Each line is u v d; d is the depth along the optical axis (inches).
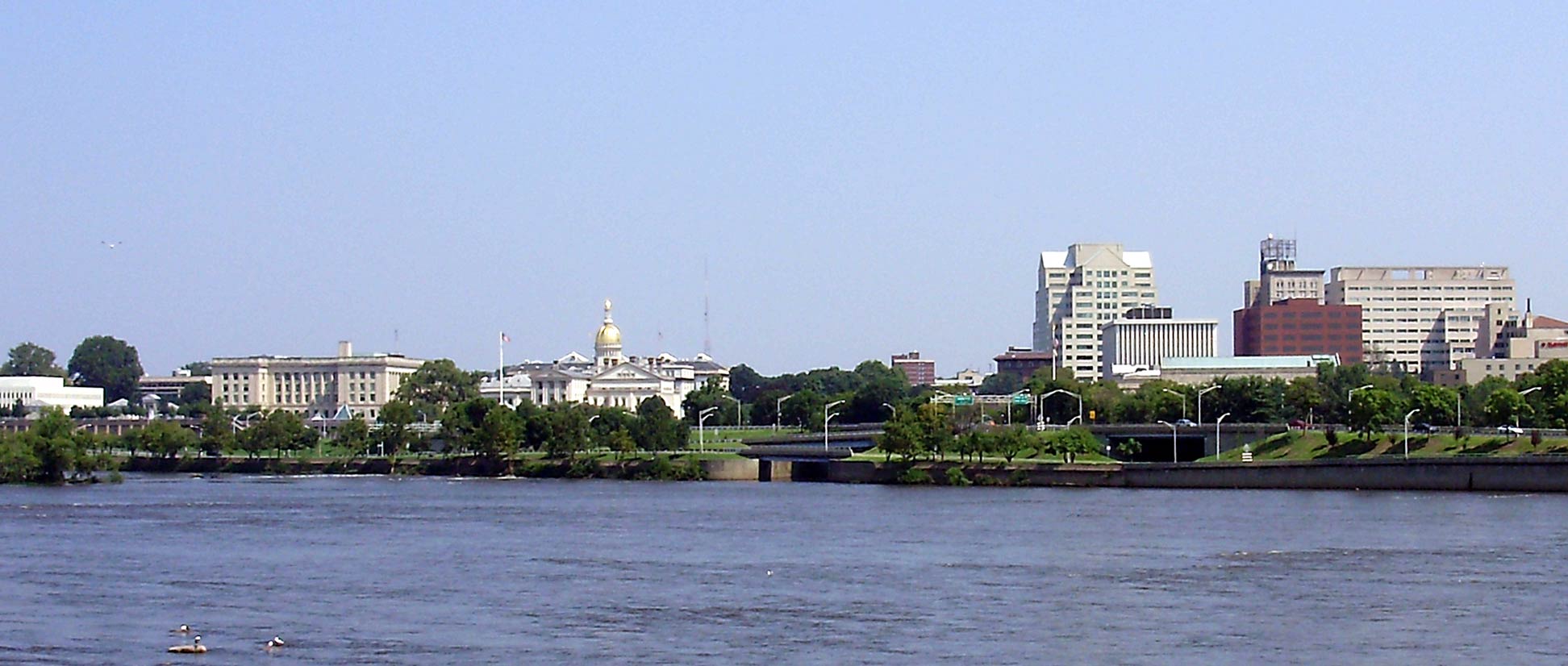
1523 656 7017.7
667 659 7071.9
